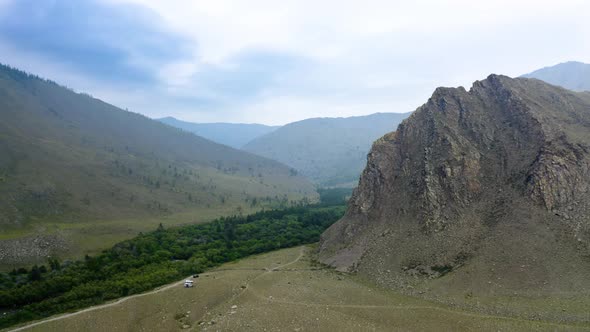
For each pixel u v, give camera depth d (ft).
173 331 233.14
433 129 384.68
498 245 268.21
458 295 240.73
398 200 367.04
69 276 352.08
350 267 332.39
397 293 265.34
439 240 300.40
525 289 227.40
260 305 252.62
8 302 302.66
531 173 299.58
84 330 236.63
